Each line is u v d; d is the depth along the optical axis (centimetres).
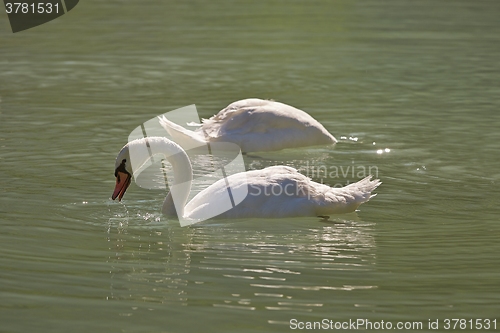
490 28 3338
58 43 3000
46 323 886
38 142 1744
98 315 906
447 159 1659
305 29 3344
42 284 992
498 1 4066
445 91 2300
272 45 3006
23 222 1238
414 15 3678
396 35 3197
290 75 2520
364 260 1090
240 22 3494
